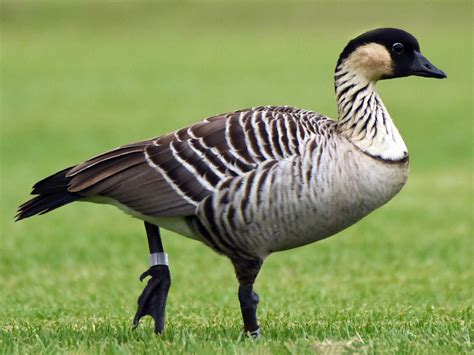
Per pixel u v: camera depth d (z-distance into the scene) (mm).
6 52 60625
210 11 74875
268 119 9734
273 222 9562
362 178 9750
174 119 38156
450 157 31703
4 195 25672
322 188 9531
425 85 46781
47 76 50844
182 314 12359
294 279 15805
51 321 11844
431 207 23453
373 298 13773
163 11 75000
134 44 64188
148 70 53000
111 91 45812
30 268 17094
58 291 14742
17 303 13492
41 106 41625
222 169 9523
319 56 57812
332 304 13148
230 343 9516
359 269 16688
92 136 35000
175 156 9703
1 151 32625
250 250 9836
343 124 10164
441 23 68875
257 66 54094
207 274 16484
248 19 72562
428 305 12953
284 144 9523
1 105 41938
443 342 9781
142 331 10312
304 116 9992
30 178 28188
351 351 9320
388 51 10492
